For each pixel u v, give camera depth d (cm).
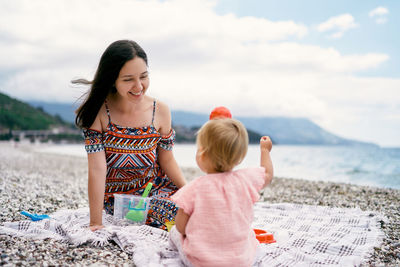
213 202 189
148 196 301
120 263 208
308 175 1094
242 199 194
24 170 829
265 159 223
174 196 199
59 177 745
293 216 351
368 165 1555
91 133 269
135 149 279
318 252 241
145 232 253
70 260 207
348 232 286
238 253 186
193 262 190
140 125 284
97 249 228
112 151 276
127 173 290
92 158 268
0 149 2061
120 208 279
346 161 1820
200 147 203
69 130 8344
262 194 544
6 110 6362
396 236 281
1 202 382
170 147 305
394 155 2373
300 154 2631
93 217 263
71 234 237
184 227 197
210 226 187
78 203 432
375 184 830
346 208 378
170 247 228
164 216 274
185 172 974
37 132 6512
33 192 481
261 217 344
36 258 205
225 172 200
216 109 225
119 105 278
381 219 325
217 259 182
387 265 222
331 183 657
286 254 230
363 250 239
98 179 265
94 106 261
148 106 291
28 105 7612
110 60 249
